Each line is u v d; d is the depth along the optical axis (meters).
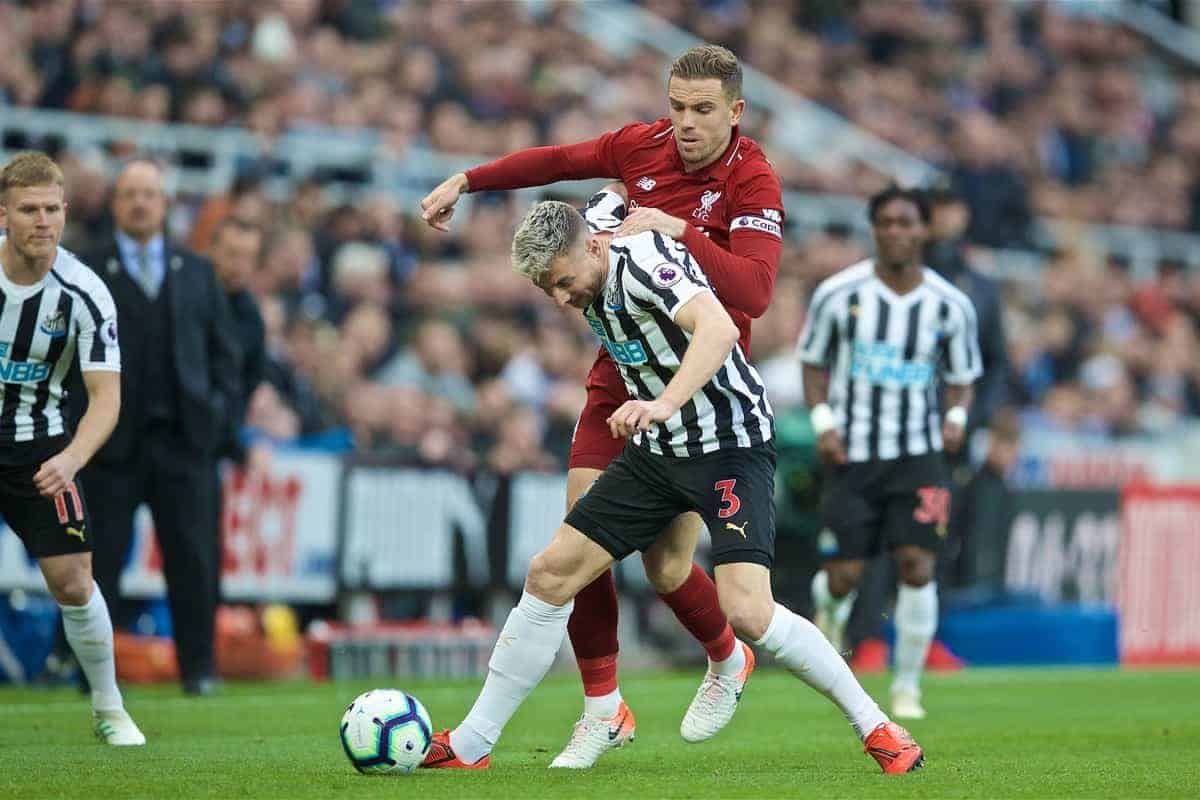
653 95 63.69
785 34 72.06
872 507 28.81
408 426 40.81
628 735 19.30
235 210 38.19
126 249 29.48
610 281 17.30
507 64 57.47
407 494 37.22
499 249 49.84
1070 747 22.84
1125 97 81.88
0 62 44.16
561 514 39.31
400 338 45.88
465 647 37.03
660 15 70.69
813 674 18.00
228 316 30.59
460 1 60.16
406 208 50.38
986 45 78.75
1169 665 46.16
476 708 18.34
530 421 40.31
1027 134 75.69
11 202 19.38
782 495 39.56
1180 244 74.69
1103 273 67.56
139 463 29.47
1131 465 52.72
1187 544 47.03
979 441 46.56
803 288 56.47
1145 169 80.00
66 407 21.20
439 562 37.62
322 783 16.95
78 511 20.50
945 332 28.61
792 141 67.06
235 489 34.97
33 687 32.69
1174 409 65.94
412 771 17.78
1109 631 45.06
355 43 55.84
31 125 43.59
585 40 65.06
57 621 30.55
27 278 19.88
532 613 18.11
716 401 17.64
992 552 43.00
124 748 20.84
